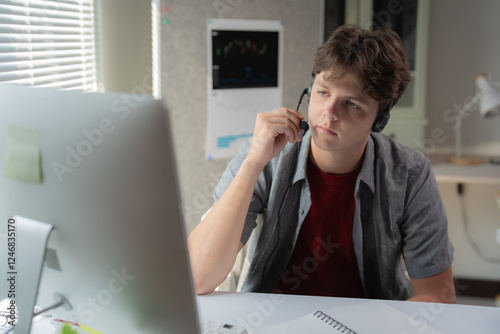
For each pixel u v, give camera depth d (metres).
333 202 1.11
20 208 0.69
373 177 1.09
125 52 2.13
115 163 0.60
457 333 0.82
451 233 2.71
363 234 1.10
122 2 2.08
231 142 2.33
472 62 2.60
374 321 0.85
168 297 0.64
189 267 0.62
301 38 2.38
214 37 2.19
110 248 0.64
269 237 1.13
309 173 1.12
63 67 1.78
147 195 0.59
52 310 0.75
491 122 2.62
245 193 1.01
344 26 1.01
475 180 2.27
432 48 2.61
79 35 1.91
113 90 2.13
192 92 2.20
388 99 0.97
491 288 2.69
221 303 0.92
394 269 1.12
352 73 0.92
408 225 1.11
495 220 2.67
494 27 2.56
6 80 1.43
